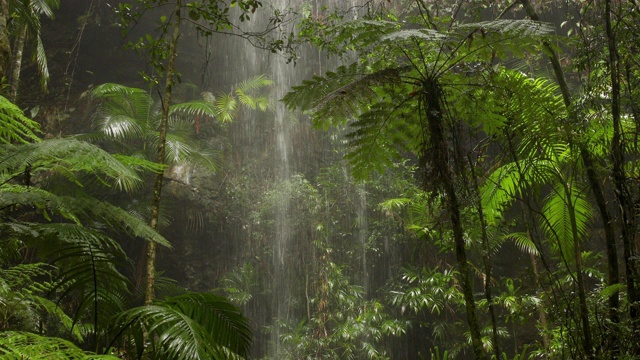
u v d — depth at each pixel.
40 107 10.80
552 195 4.60
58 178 7.86
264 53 12.15
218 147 10.85
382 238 9.84
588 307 3.71
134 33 12.02
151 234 2.61
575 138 3.71
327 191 10.13
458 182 3.02
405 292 8.91
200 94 11.62
